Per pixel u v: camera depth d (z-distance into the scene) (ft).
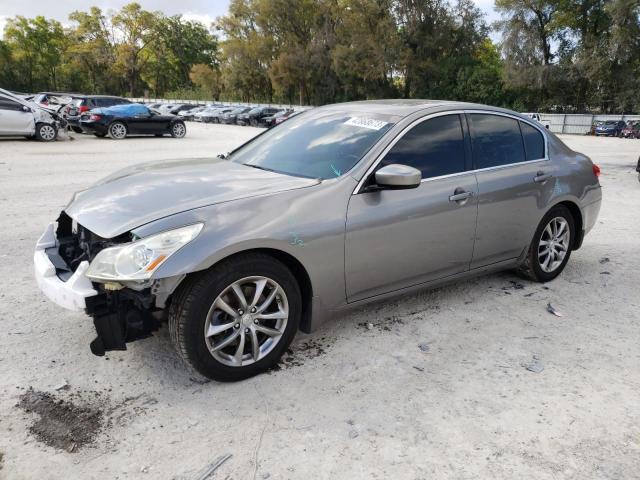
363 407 9.19
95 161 41.47
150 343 11.30
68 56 291.99
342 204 10.52
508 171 13.62
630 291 15.11
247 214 9.51
